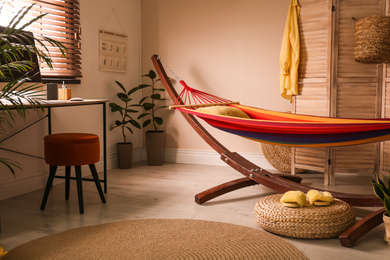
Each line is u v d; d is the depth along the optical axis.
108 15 4.22
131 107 4.66
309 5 3.65
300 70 3.78
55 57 3.52
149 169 4.28
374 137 2.42
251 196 3.18
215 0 4.40
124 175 3.97
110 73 4.29
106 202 3.00
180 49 4.60
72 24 3.67
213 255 2.00
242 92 4.37
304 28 3.71
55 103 2.70
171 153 4.72
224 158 3.13
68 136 2.75
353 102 3.59
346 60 3.56
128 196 3.17
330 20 3.53
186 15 4.54
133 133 4.71
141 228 2.40
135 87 4.60
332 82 3.58
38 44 3.31
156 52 4.71
